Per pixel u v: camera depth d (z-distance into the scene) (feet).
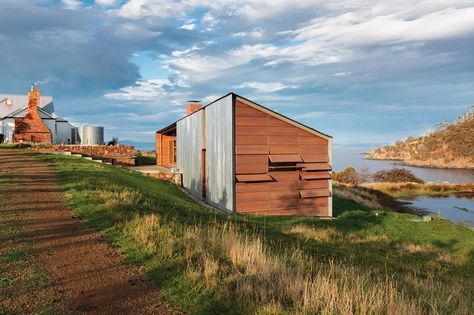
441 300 20.81
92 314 15.71
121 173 68.18
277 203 63.36
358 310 16.20
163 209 38.40
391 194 164.86
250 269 19.79
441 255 47.09
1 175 51.03
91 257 22.56
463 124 587.27
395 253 43.80
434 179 293.23
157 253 22.98
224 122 63.16
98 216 31.37
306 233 45.27
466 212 123.24
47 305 16.39
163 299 17.20
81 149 109.81
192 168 83.76
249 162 61.16
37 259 22.00
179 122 98.63
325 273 21.25
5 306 16.14
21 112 139.13
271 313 15.43
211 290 17.58
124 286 18.56
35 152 90.38
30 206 34.86
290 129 64.23
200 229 28.50
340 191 113.39
